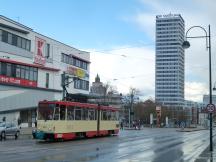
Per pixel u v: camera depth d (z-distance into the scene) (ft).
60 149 96.89
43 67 240.94
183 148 112.27
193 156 86.63
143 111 460.96
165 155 88.17
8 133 135.74
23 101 218.38
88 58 310.24
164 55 249.14
